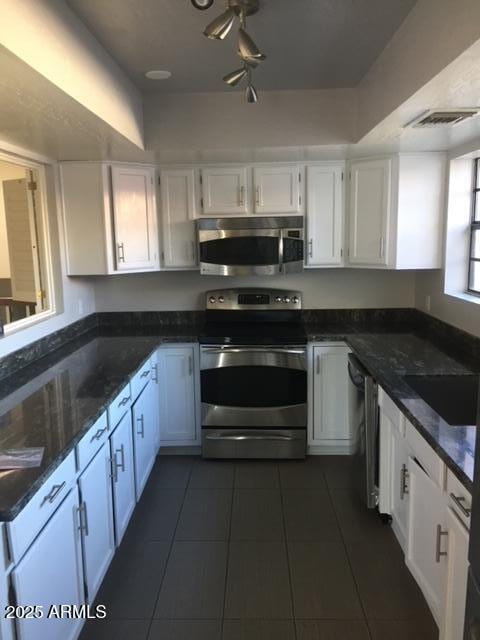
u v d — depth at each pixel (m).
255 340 3.55
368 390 2.72
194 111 3.19
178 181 3.71
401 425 2.35
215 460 3.70
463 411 2.59
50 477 1.63
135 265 3.65
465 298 3.19
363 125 2.92
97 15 1.96
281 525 2.85
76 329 3.71
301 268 3.69
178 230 3.77
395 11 2.02
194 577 2.43
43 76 1.63
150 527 2.85
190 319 4.16
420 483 2.07
